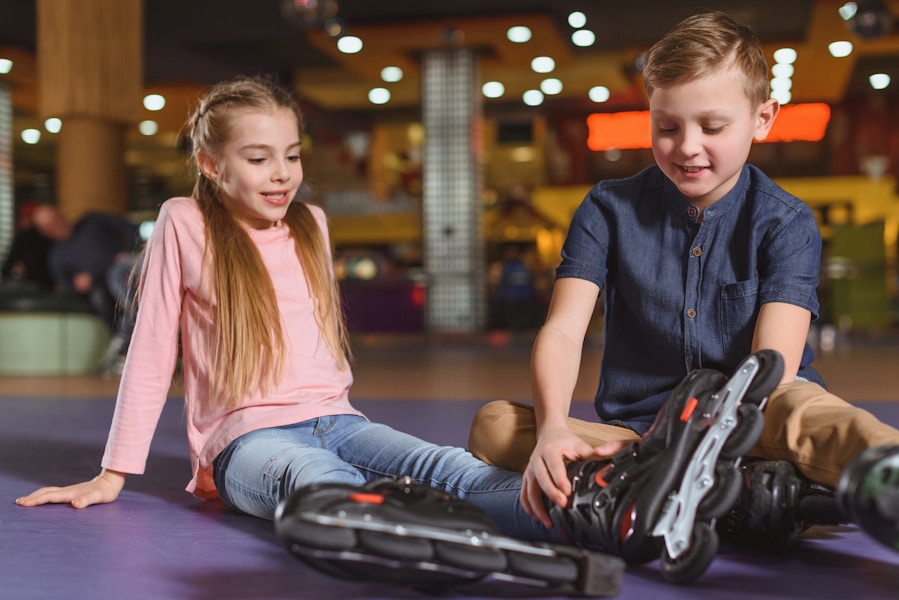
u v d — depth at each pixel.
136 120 8.27
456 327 11.12
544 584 0.97
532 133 16.53
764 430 1.18
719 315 1.35
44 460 2.19
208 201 1.57
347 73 12.45
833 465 1.09
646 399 1.39
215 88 1.56
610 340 1.46
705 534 1.00
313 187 1.82
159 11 10.09
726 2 9.71
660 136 1.23
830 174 14.76
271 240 1.57
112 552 1.24
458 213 11.05
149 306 1.55
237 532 1.37
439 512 0.94
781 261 1.31
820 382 1.35
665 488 1.00
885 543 0.86
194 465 1.53
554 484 1.10
